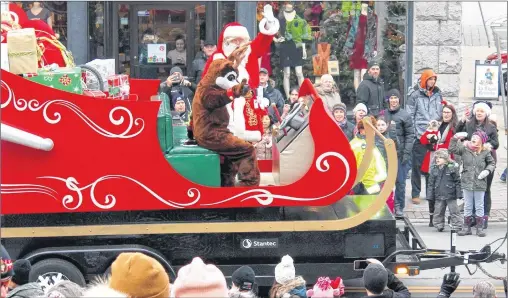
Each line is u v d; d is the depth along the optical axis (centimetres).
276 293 1126
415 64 2248
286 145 1326
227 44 1382
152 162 1289
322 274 1324
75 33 2278
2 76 1252
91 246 1298
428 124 1934
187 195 1299
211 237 1312
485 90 2370
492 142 1806
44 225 1294
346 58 2270
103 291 656
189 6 2325
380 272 998
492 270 1555
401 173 1827
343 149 1309
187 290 772
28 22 1530
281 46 2259
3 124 1254
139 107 1274
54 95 1262
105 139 1278
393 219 1323
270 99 2005
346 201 1416
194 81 2170
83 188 1282
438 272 1555
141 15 2328
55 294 870
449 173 1723
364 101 2020
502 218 1855
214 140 1295
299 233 1317
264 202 1311
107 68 1524
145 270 733
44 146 1259
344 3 2248
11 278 1057
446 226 1795
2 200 1277
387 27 2252
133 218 1306
